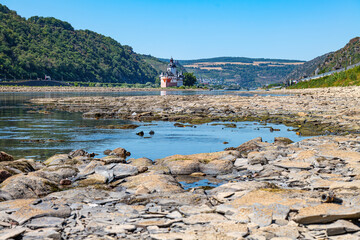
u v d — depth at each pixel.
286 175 11.12
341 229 6.19
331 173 11.08
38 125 28.73
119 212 7.73
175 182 10.64
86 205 8.28
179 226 6.80
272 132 23.88
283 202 7.88
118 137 22.44
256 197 8.31
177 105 47.69
